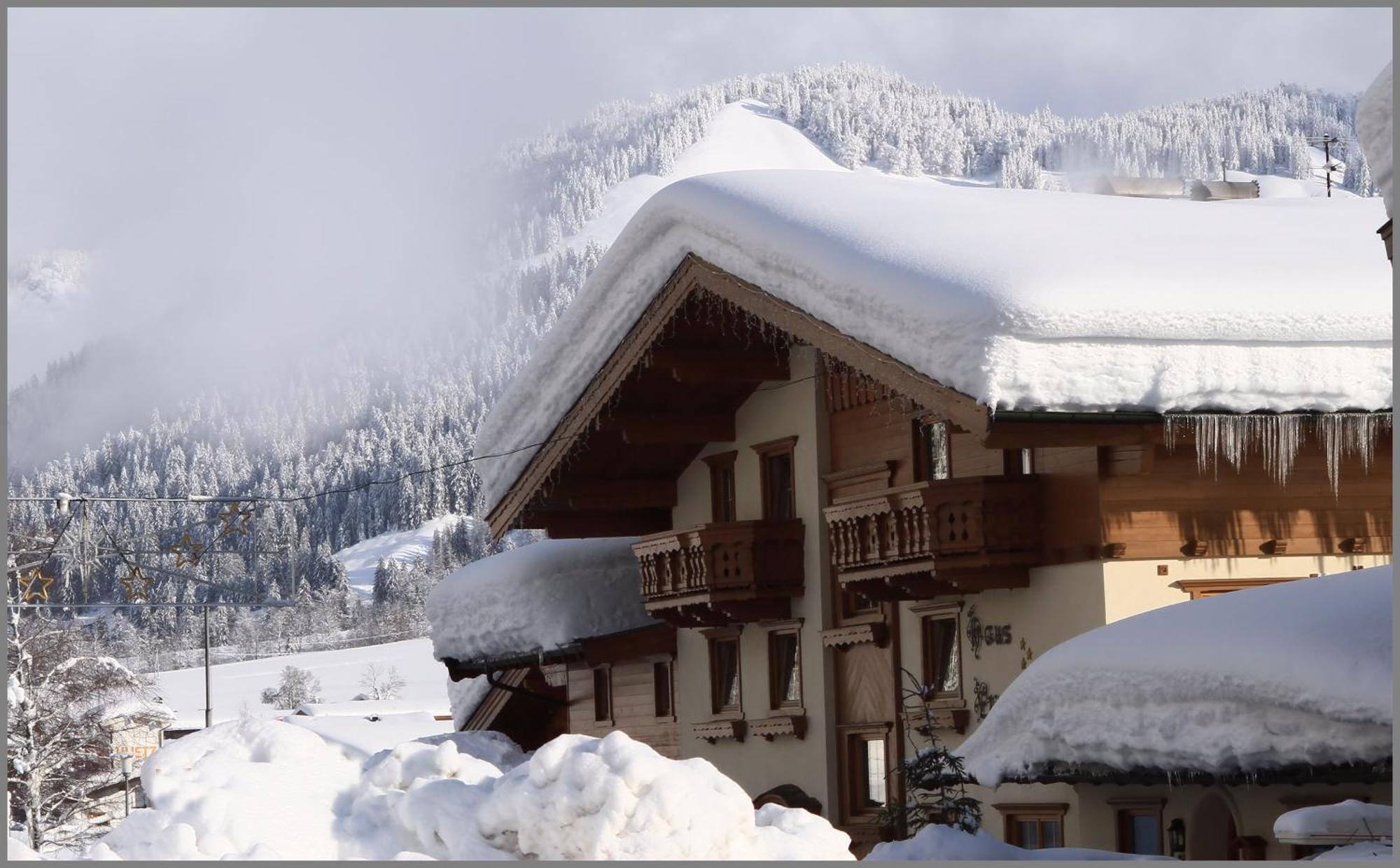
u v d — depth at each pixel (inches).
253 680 5132.9
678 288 1074.1
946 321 845.2
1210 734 676.7
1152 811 820.6
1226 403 850.8
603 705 1428.4
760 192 1015.6
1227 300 859.4
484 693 1569.9
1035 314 828.6
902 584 987.9
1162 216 998.4
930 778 864.9
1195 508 908.6
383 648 5644.7
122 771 2310.5
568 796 428.1
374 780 485.1
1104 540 888.9
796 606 1167.6
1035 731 771.4
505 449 1288.1
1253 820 741.3
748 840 429.4
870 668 1102.4
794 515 1173.7
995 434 824.9
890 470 1078.4
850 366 922.1
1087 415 834.8
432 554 6501.0
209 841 448.1
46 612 2148.1
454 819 446.3
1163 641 713.6
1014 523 940.6
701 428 1216.8
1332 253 925.2
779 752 1184.2
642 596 1290.6
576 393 1205.1
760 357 1154.0
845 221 957.2
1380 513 940.0
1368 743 616.1
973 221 945.5
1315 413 861.8
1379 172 648.4
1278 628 671.1
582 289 1154.0
